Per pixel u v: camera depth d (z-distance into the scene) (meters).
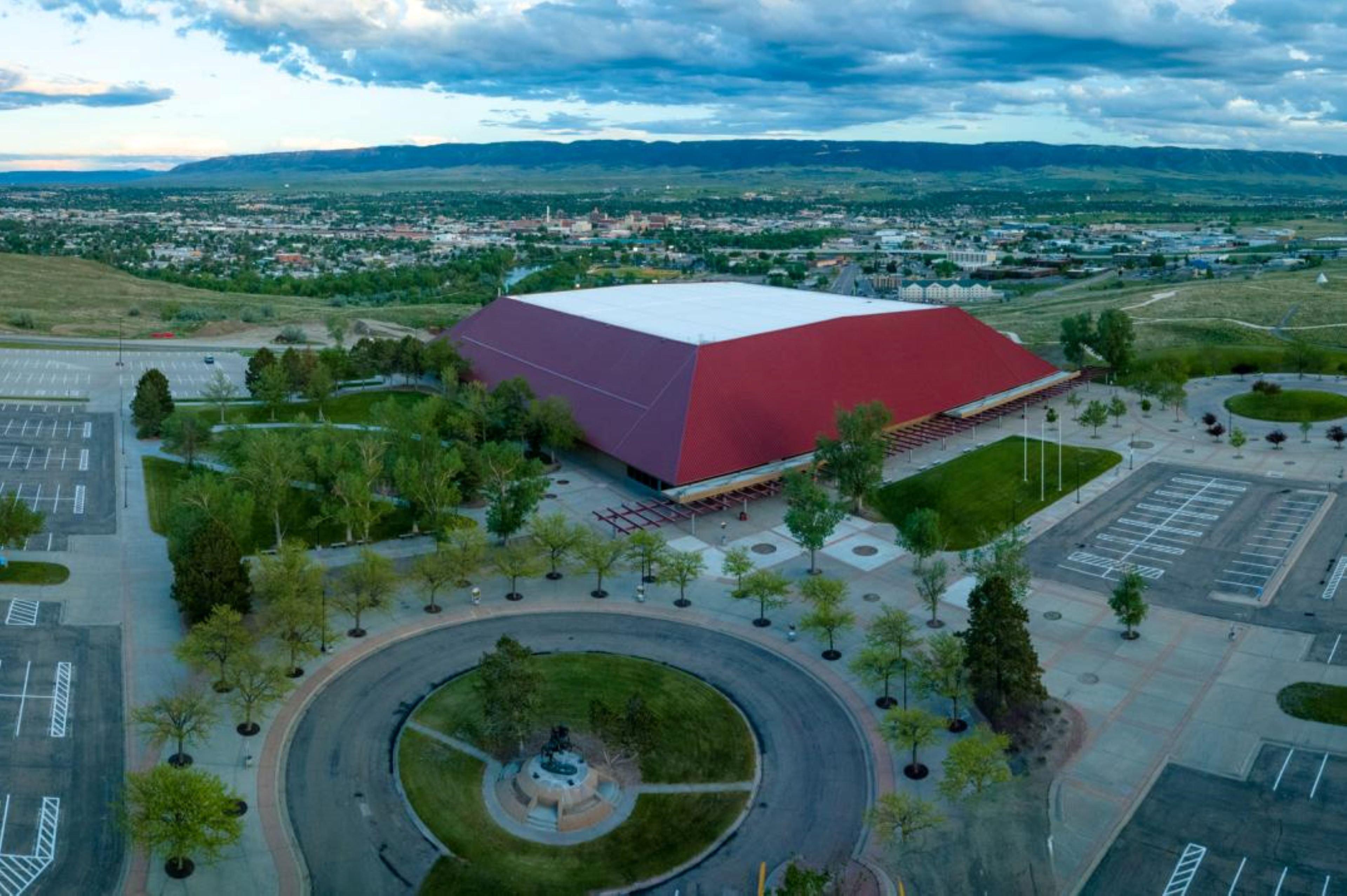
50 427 143.38
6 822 57.59
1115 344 173.38
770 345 134.12
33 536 100.19
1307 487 118.62
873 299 180.38
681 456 112.06
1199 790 61.66
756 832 58.28
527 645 80.62
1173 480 122.31
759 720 70.06
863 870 54.16
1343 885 53.38
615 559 92.06
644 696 72.94
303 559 81.62
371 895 53.03
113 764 63.50
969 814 58.41
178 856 52.38
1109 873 54.44
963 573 95.31
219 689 72.19
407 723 69.25
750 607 88.00
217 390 149.00
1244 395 161.12
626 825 59.06
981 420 145.62
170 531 90.06
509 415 127.56
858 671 70.38
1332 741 66.56
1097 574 94.50
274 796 60.97
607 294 182.38
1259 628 82.94
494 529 97.31
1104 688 73.69
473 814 60.03
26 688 71.69
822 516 93.50
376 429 134.88
